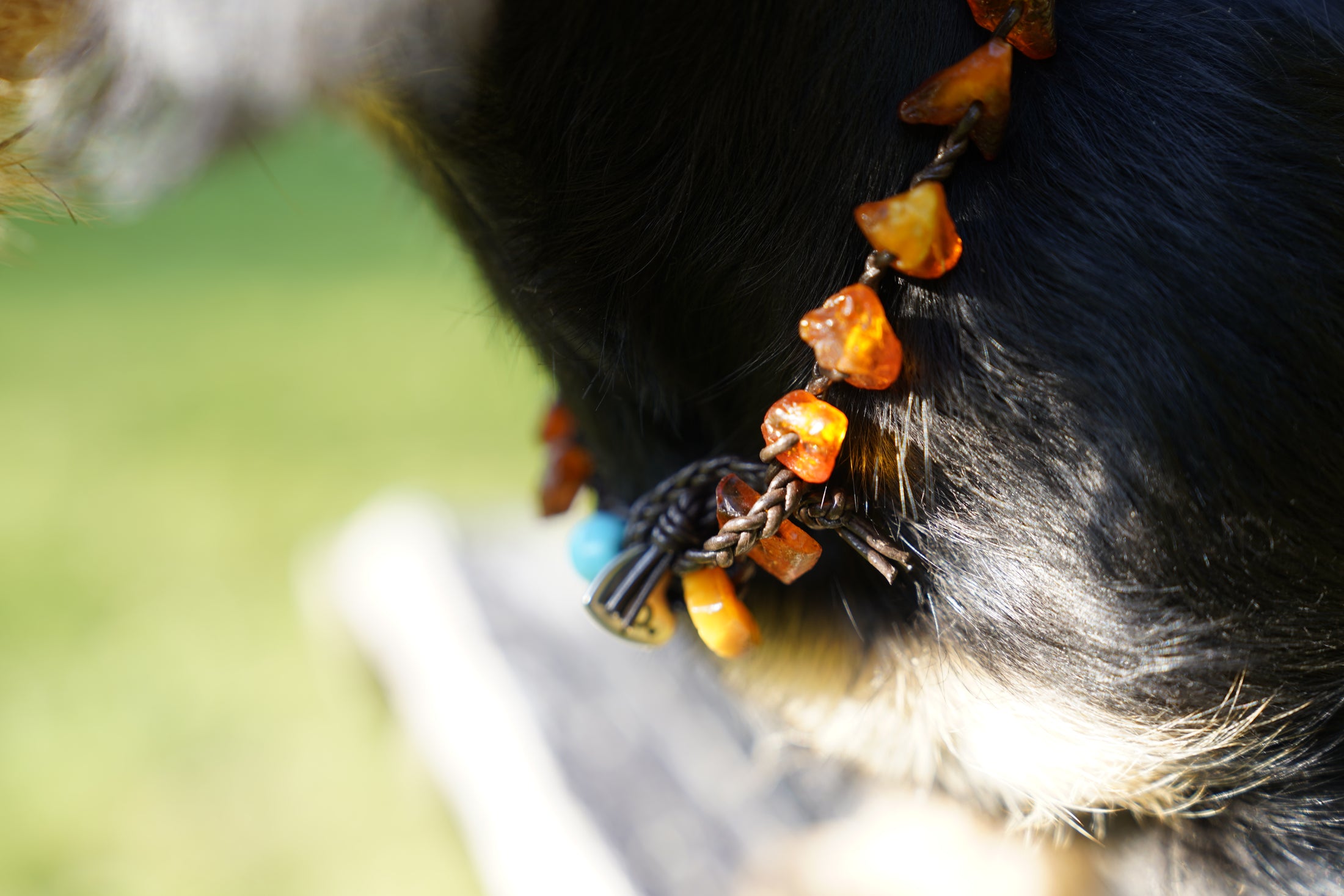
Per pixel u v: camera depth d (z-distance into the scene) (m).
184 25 0.37
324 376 1.45
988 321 0.40
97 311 1.66
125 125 0.38
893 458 0.41
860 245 0.40
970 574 0.41
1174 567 0.40
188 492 1.20
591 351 0.42
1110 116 0.40
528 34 0.40
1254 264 0.40
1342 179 0.40
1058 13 0.41
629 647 0.64
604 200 0.41
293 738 0.89
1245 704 0.41
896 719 0.44
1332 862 0.43
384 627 0.79
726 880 0.52
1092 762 0.42
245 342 1.56
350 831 0.81
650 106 0.40
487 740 0.61
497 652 0.65
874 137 0.40
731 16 0.39
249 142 0.38
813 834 0.52
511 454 1.25
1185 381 0.40
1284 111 0.40
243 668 0.96
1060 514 0.40
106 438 1.31
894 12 0.40
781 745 0.51
